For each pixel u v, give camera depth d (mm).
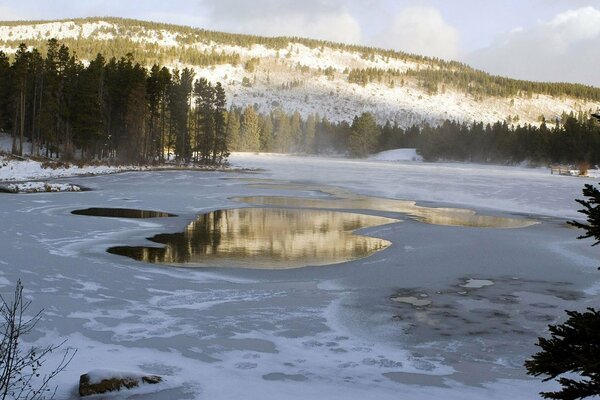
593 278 14172
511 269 15102
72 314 9625
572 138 100562
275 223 23406
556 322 10336
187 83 72500
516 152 108812
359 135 130125
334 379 7234
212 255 16203
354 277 13883
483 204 33656
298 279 13555
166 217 24078
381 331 9602
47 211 23953
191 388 6527
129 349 8023
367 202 33594
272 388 6723
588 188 3396
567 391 3230
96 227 20219
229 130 127688
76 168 51094
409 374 7582
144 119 65062
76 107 56594
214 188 40469
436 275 14234
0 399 5180
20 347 7648
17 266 13078
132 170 56031
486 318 10531
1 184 35844
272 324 9758
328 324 9898
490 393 6953
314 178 56375
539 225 24766
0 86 61938
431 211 29516
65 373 6734
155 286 12188
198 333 9000
